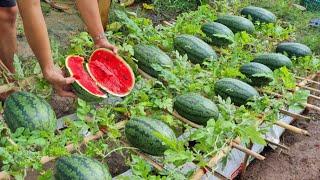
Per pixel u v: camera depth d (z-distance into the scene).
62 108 2.63
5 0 2.31
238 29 3.38
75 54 2.61
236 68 2.81
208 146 2.00
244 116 2.27
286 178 2.49
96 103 2.42
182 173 1.93
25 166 1.78
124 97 2.37
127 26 3.00
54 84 2.04
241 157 2.36
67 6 4.09
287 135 2.82
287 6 4.38
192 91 2.49
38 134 1.89
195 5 4.25
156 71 2.60
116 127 2.16
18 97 2.00
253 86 2.76
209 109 2.25
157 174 2.01
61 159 1.79
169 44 2.97
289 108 2.60
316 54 3.79
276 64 2.94
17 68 2.29
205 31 3.21
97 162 1.80
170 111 2.29
